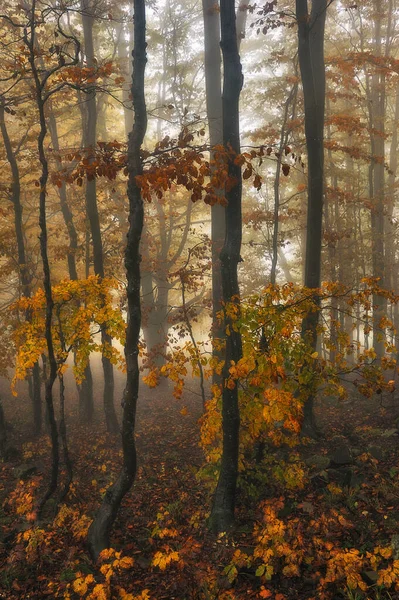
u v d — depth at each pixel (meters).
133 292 6.39
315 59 10.81
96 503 8.09
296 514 6.86
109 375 14.51
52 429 7.54
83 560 6.28
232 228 6.78
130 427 6.50
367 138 16.77
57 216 22.36
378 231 18.78
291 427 6.09
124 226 18.14
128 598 4.86
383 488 6.99
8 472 11.07
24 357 8.25
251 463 8.11
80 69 7.10
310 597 4.91
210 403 7.40
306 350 6.64
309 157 10.67
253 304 6.51
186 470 9.85
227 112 6.71
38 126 17.03
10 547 6.80
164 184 5.82
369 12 16.55
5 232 14.10
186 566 5.58
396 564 4.66
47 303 7.28
